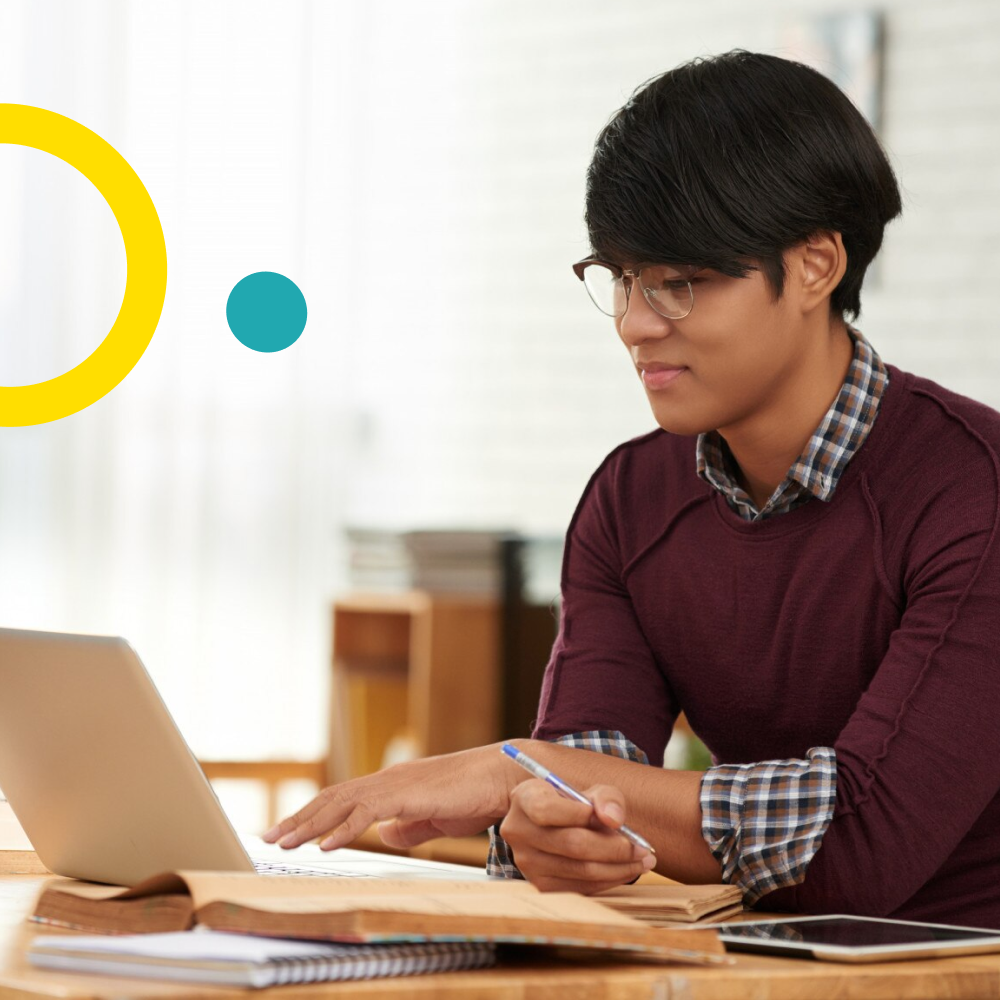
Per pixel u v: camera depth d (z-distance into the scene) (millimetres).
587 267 1822
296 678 5727
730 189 1672
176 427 5547
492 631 5129
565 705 2035
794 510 1907
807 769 1633
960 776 1634
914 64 5270
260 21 5695
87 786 1602
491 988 1124
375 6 5922
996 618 1677
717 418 1768
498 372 6004
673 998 1188
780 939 1377
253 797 5629
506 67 6039
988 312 5137
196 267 5586
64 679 1552
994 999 1320
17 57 5316
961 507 1759
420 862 2035
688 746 4555
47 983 1056
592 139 5867
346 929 1115
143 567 5508
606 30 5863
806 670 1899
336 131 5852
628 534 2090
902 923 1517
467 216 6082
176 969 1071
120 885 1665
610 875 1534
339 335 5863
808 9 5449
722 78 1729
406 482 6012
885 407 1872
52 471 5367
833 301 1856
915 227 5258
